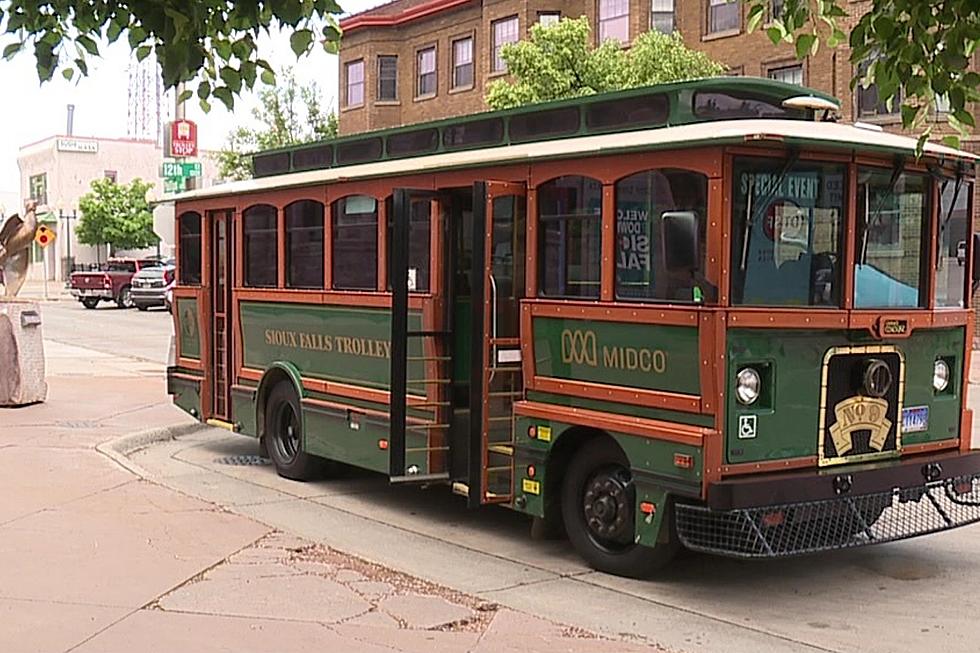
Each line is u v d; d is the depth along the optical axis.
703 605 6.48
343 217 9.33
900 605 6.52
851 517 6.63
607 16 29.50
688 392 6.32
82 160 69.25
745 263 6.27
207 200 11.41
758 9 5.00
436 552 7.71
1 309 13.99
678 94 6.84
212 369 11.54
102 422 12.99
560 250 7.25
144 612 5.86
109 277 40.72
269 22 4.30
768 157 6.33
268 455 10.84
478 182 7.49
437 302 8.23
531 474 7.44
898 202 7.02
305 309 9.84
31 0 4.13
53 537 7.38
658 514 6.47
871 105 24.16
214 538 7.46
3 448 10.82
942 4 4.09
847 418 6.74
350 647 5.39
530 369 7.46
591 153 6.90
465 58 35.50
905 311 6.95
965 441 7.57
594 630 5.94
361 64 38.56
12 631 5.52
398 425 7.90
